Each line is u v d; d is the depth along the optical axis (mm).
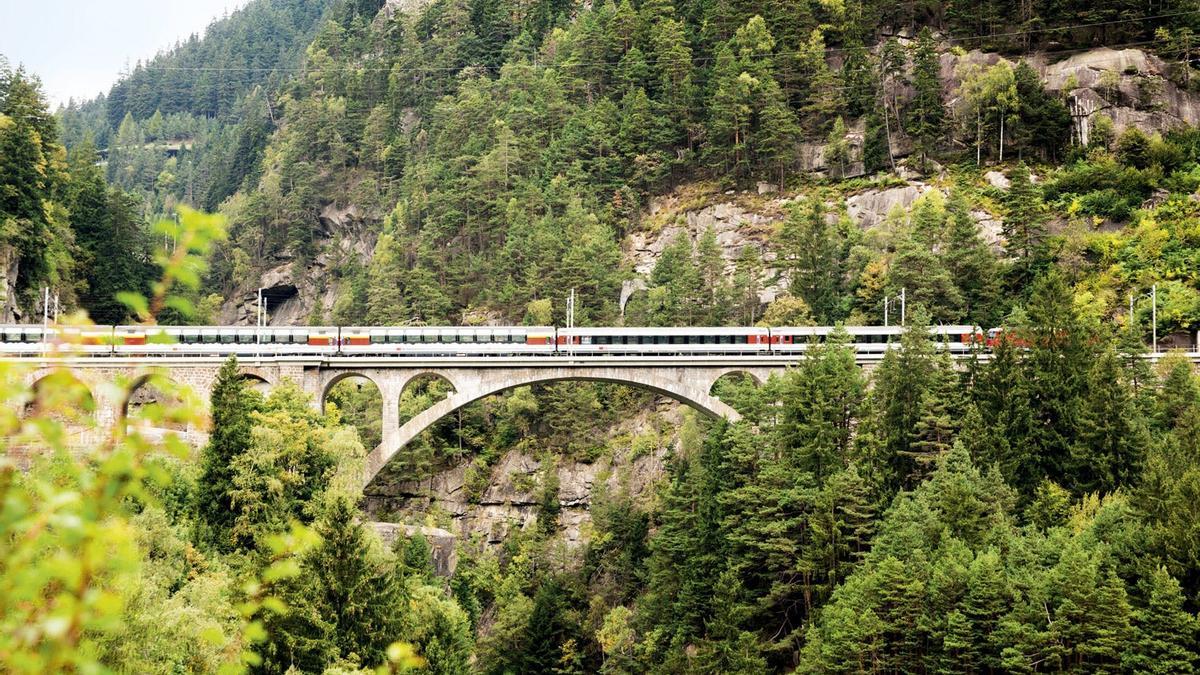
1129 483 81125
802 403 87188
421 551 99625
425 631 73250
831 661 66500
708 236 134625
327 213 197000
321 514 75125
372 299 155500
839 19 169125
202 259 12812
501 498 125438
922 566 68062
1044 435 84750
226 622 57250
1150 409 91562
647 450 120688
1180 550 63625
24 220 121375
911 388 91000
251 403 87250
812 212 131000
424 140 193125
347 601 64500
